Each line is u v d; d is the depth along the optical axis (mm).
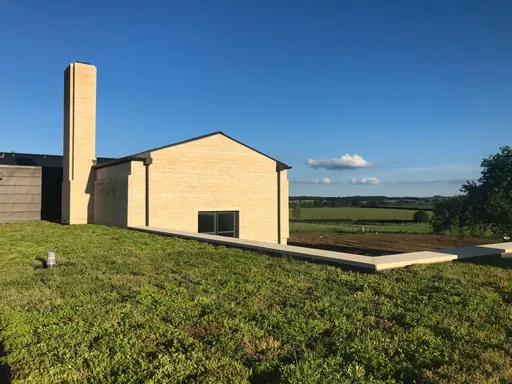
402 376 3338
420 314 4852
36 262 9086
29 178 22219
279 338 4211
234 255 9609
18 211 21828
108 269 8039
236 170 19094
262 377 3404
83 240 12750
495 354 3691
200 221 18016
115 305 5410
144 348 3979
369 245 21016
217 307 5285
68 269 8055
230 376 3359
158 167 16938
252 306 5348
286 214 20812
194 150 17875
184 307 5293
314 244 21828
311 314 4945
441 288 6074
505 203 12586
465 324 4480
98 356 3746
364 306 5223
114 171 17984
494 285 6340
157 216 16859
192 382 3273
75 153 19609
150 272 7707
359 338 4078
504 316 4738
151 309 5242
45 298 5852
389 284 6395
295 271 7566
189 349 3920
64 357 3713
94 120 20188
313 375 3260
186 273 7531
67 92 20125
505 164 13156
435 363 3562
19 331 4445
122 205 16969
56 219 22766
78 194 19625
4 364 3775
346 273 7332
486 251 9289
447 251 9250
